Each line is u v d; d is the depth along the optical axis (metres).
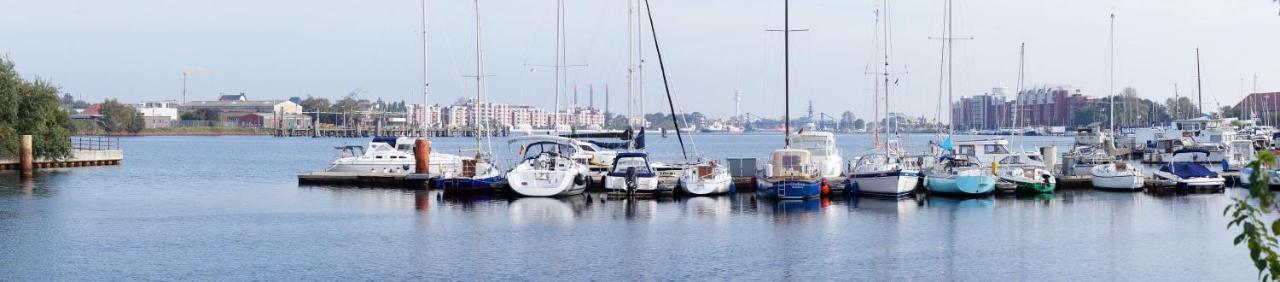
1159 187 56.72
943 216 44.47
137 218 44.47
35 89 76.38
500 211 46.25
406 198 52.62
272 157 122.94
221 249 35.41
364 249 35.38
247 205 50.00
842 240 37.38
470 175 54.03
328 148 167.88
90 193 58.03
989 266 32.22
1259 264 14.10
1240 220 14.25
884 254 34.38
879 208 47.56
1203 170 56.66
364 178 60.81
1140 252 34.81
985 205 49.09
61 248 35.56
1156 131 107.50
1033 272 31.23
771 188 51.16
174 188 62.53
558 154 56.28
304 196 54.53
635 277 30.36
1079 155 72.31
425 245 36.25
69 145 81.19
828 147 58.50
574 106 132.88
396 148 67.38
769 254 34.34
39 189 60.41
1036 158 70.00
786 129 59.31
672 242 36.91
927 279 30.16
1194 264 32.50
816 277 30.39
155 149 152.50
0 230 40.19
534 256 33.91
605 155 68.12
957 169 53.34
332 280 29.89
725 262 32.84
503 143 197.50
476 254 34.31
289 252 34.75
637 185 51.62
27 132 75.75
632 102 72.94
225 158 117.75
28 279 29.92
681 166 59.22
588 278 30.19
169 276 30.47
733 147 177.75
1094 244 36.59
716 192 53.12
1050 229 40.34
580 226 41.12
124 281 29.69
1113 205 49.34
